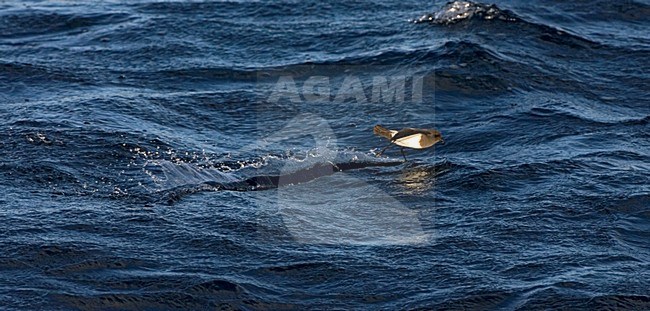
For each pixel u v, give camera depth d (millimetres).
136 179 30672
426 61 40125
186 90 38656
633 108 37594
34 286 24609
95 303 24094
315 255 26109
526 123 35125
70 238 26812
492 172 30797
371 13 46750
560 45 42375
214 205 28953
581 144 33500
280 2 48094
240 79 39875
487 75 38812
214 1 48469
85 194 29719
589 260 26047
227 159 31922
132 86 38969
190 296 24344
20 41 44219
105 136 33188
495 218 28203
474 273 25438
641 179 30672
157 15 46844
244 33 44594
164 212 28531
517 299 24312
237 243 26750
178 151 32594
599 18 45781
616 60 41438
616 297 24266
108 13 47281
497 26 43531
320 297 24484
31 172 30828
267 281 25078
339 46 42938
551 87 38719
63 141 32719
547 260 26031
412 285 24922
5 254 25891
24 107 36031
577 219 28250
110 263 25688
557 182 30422
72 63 41188
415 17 45750
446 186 29938
